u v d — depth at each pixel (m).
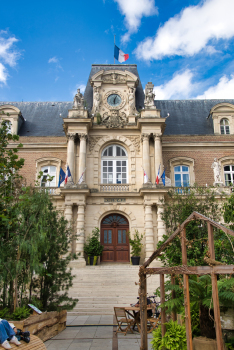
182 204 14.83
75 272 20.45
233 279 6.57
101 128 27.50
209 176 29.14
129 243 25.00
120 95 28.80
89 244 23.75
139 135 27.72
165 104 34.22
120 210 25.45
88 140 27.38
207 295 7.21
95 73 29.48
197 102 34.50
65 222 12.66
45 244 11.01
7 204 12.16
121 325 11.09
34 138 30.02
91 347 9.09
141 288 7.46
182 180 29.22
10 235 11.34
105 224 25.94
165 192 24.53
